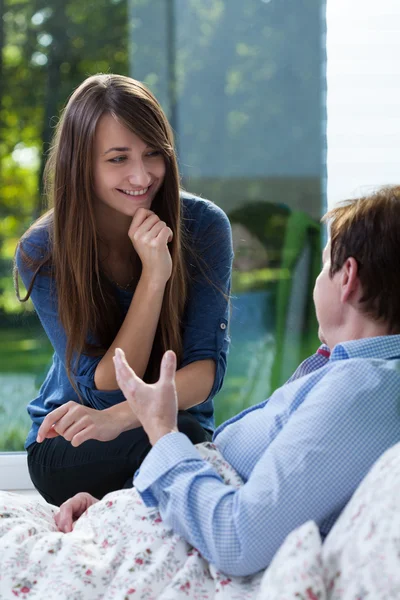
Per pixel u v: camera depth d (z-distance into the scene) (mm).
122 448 2471
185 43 3541
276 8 3564
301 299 3625
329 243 1672
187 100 3557
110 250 2564
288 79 3582
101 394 2438
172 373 1601
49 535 1611
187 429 2422
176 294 2496
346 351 1561
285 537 1406
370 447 1422
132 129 2301
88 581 1476
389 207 1573
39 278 2537
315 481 1409
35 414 2707
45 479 2590
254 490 1425
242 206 3602
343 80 3592
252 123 3582
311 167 3605
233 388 3625
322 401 1461
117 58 3508
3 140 3463
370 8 3572
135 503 1628
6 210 3469
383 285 1562
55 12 3469
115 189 2359
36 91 3469
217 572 1462
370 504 1242
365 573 1136
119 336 2438
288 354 3629
